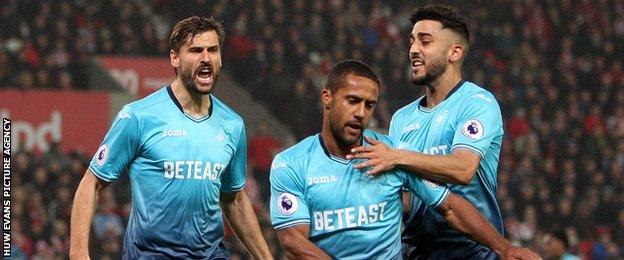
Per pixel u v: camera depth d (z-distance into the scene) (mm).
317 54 26016
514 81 26859
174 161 7414
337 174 7156
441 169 7328
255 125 25062
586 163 25000
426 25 7777
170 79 24875
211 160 7500
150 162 7434
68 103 22609
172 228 7473
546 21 29406
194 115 7512
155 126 7422
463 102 7758
